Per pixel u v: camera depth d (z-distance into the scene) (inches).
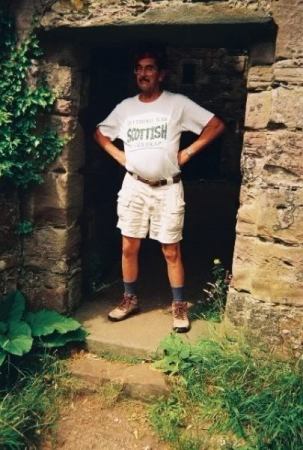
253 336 114.5
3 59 116.8
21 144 119.9
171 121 113.4
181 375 112.5
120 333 126.5
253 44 105.9
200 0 102.8
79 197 132.1
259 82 106.4
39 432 103.8
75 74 121.3
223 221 240.2
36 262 130.6
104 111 151.0
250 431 99.6
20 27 114.4
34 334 119.4
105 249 167.5
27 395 109.1
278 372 106.6
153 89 115.2
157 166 114.7
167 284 158.9
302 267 108.1
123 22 107.3
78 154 128.3
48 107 119.6
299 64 100.0
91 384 115.1
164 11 104.9
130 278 131.0
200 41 121.0
